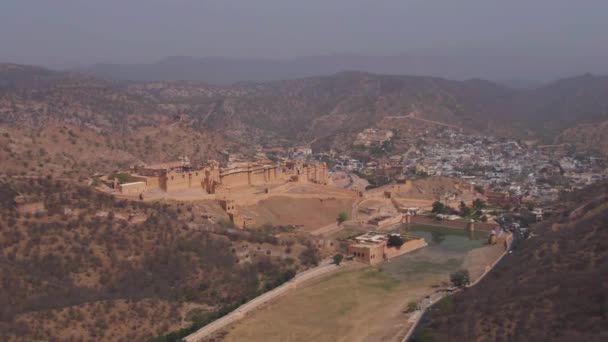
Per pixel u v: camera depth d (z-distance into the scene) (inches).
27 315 4227.4
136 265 5383.9
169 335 4594.0
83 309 4493.1
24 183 5925.2
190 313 5088.6
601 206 6412.4
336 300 5748.0
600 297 3540.8
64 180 6535.4
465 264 7145.7
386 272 6815.9
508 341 3508.9
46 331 4131.4
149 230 5959.6
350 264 7047.2
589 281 3799.2
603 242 4463.6
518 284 4409.5
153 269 5438.0
